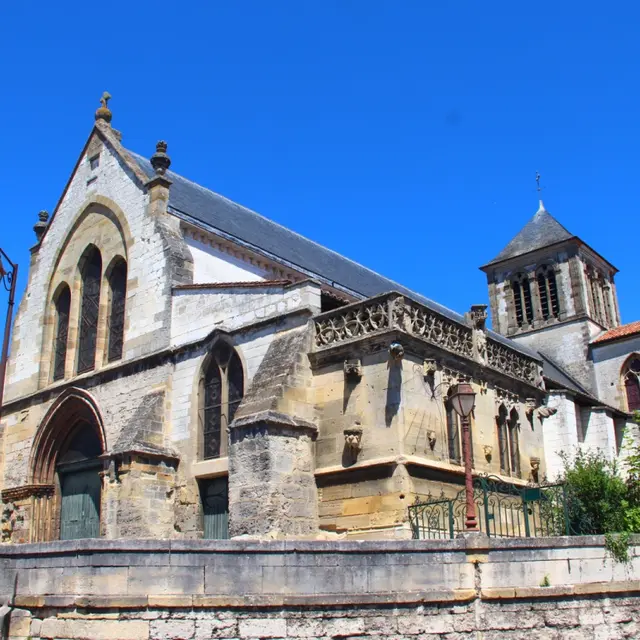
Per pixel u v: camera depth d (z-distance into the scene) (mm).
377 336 20375
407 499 19031
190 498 23516
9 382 32844
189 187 33688
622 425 35406
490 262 55500
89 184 31891
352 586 12727
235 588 12031
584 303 50812
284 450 20031
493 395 24922
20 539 28594
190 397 24531
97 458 27406
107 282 29719
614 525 19812
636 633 15070
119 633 11352
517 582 14148
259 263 30688
